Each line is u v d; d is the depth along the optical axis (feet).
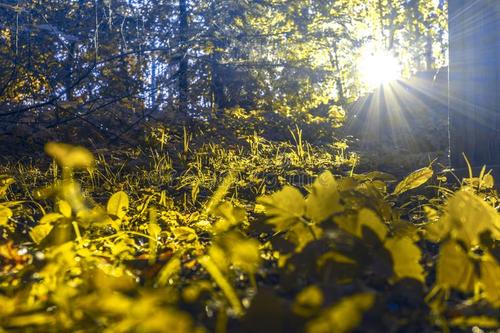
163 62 44.60
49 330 4.56
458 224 6.75
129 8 48.06
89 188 19.54
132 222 11.94
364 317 4.89
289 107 47.73
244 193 19.92
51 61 38.32
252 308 4.19
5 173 22.76
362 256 5.89
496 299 5.62
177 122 38.63
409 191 17.79
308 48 51.44
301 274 5.87
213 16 49.49
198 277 6.70
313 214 6.79
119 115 37.14
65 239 7.61
